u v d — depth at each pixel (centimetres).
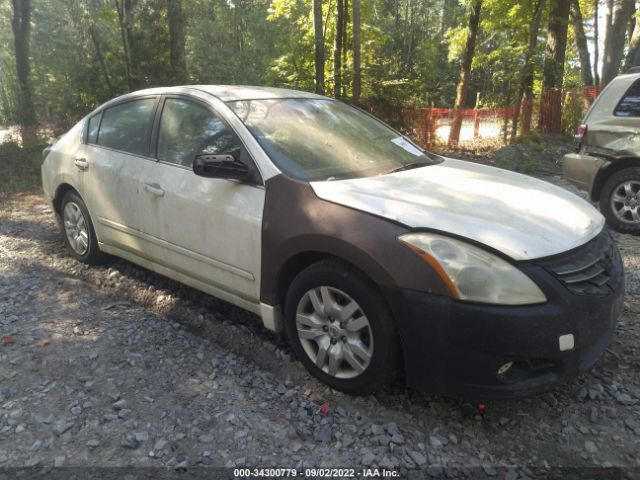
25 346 347
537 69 1616
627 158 629
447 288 258
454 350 260
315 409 291
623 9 1842
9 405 288
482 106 2309
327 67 1684
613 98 654
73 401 292
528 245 266
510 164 1144
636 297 433
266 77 1551
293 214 309
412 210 284
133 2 1380
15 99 1442
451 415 289
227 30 1711
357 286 283
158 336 366
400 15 3050
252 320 394
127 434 267
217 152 359
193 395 300
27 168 999
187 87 409
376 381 285
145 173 399
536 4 1602
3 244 561
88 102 1389
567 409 296
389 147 397
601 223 323
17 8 1484
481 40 2008
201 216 357
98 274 475
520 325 251
